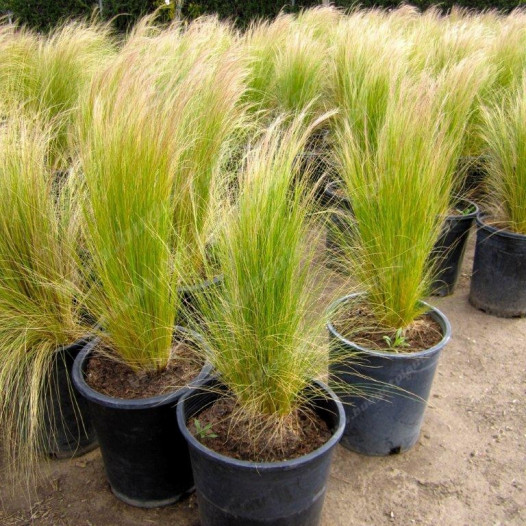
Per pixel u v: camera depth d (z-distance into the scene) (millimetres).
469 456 2281
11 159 2004
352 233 2508
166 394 1840
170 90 2594
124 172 1734
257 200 1562
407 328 2271
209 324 1748
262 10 10242
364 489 2125
